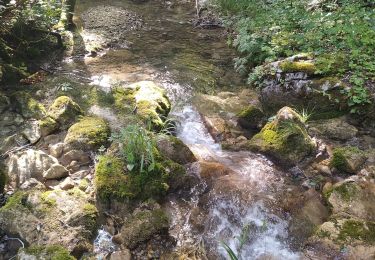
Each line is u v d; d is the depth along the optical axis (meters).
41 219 3.71
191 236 3.79
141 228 3.63
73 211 3.80
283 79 5.74
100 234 3.76
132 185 4.00
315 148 4.82
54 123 4.96
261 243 3.81
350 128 5.11
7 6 6.02
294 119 4.95
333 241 3.55
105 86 5.96
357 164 4.46
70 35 7.55
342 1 7.47
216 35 8.33
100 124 4.93
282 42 6.65
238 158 4.80
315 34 6.57
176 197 4.18
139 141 4.23
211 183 4.29
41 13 6.58
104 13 8.93
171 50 7.57
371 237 3.55
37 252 3.36
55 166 4.27
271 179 4.46
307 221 3.94
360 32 6.30
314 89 5.49
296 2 7.83
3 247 3.59
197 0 9.92
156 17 9.19
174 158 4.50
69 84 5.94
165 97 5.70
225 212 4.04
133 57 7.18
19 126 5.06
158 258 3.54
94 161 4.49
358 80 5.40
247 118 5.43
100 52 7.25
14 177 4.26
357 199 4.01
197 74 6.73
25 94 5.55
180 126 5.41
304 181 4.45
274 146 4.77
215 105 5.90
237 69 6.83
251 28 7.43
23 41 6.35
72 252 3.47
